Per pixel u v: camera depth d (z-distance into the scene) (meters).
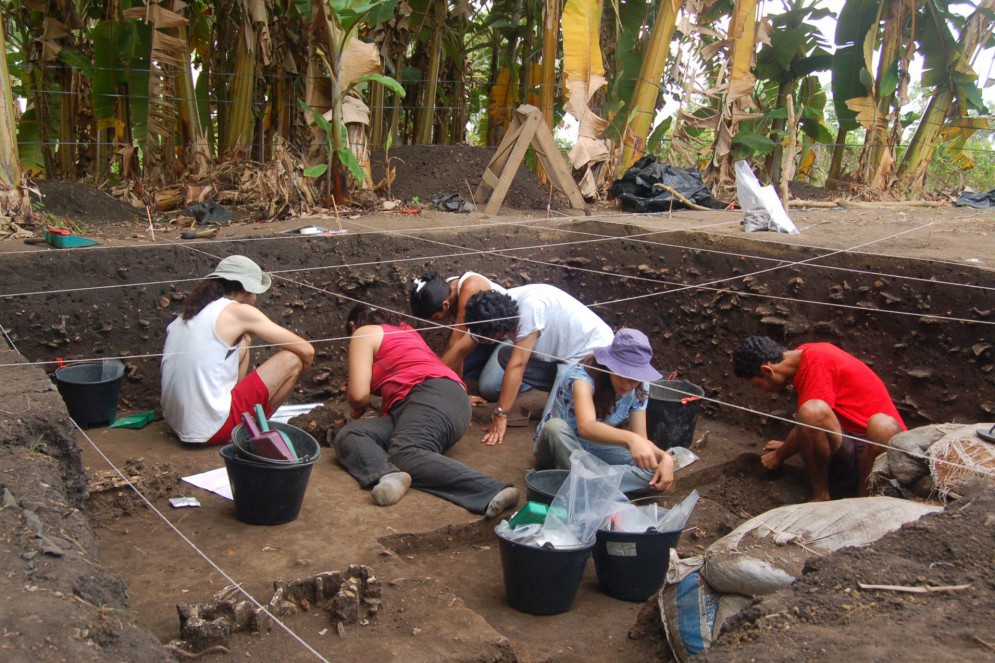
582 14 6.79
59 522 1.78
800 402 3.64
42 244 4.39
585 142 7.04
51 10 6.24
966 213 6.54
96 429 4.01
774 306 4.43
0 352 2.82
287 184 5.94
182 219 5.34
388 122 8.21
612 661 2.52
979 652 1.41
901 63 8.30
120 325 4.30
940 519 1.93
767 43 8.52
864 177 8.59
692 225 5.42
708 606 2.27
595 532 2.86
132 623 1.49
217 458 3.66
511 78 9.12
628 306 5.16
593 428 3.23
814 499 3.68
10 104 4.82
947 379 3.78
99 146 6.70
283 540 2.91
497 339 4.00
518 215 6.31
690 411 3.99
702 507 3.69
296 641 2.18
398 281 4.99
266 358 4.71
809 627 1.57
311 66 6.04
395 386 3.76
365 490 3.44
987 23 8.10
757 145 8.16
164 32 6.17
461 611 2.40
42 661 1.29
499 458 3.93
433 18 8.01
